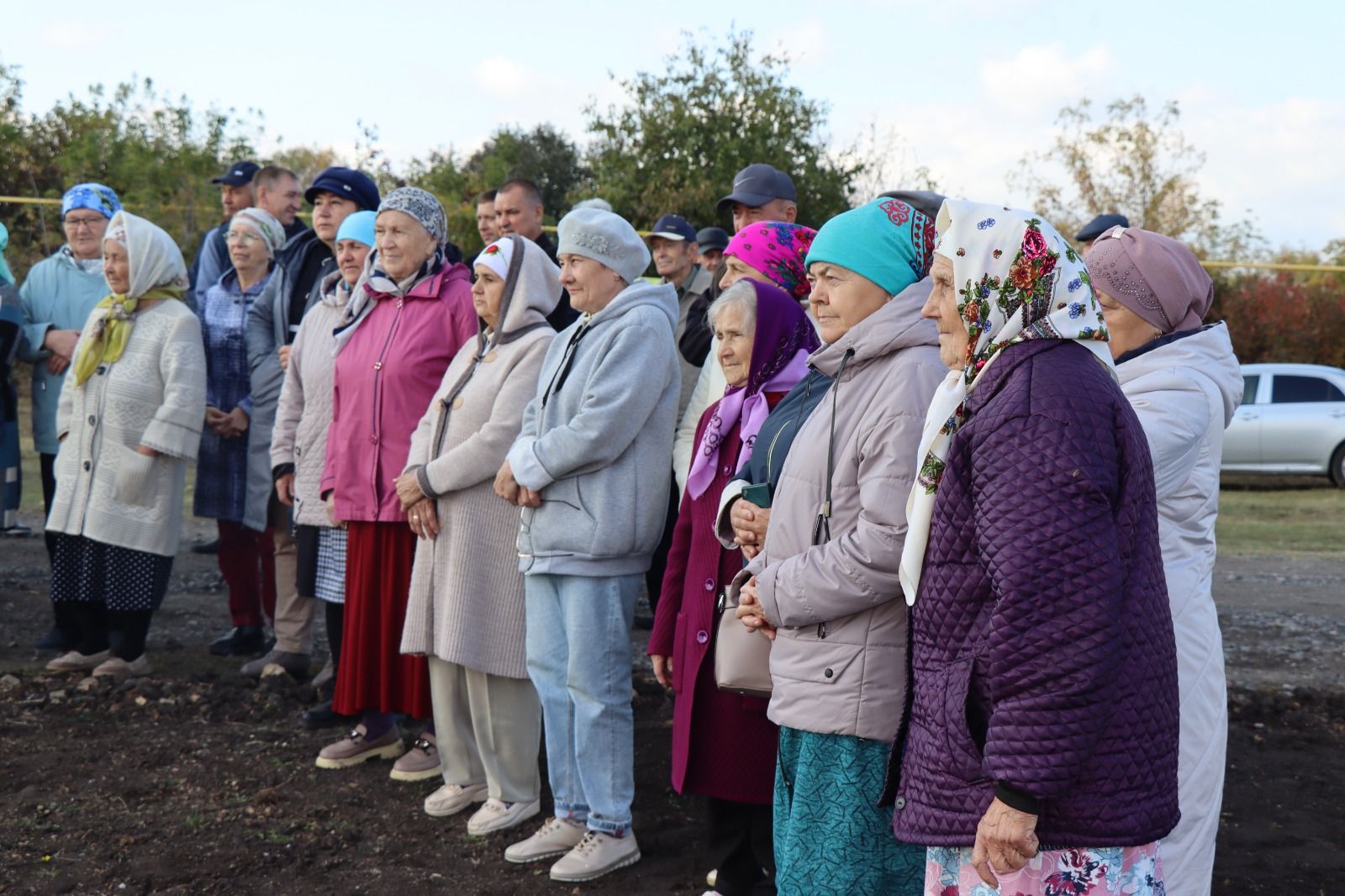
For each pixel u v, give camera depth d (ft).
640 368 12.03
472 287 13.87
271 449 18.30
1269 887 12.09
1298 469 47.26
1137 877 6.59
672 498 17.75
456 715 13.67
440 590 13.17
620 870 12.32
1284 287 75.15
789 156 76.64
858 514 8.45
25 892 11.66
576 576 12.11
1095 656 6.09
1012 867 6.30
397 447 14.06
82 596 18.34
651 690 18.52
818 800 8.36
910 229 8.97
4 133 81.25
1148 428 8.55
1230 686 19.36
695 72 78.23
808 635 8.45
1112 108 82.99
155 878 12.00
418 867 12.41
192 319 18.43
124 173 77.00
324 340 16.26
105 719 16.67
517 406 12.96
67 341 20.97
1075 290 6.79
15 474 21.34
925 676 6.96
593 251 12.38
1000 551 6.29
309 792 14.33
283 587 18.54
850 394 8.68
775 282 11.71
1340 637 23.27
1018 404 6.45
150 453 18.01
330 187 18.51
